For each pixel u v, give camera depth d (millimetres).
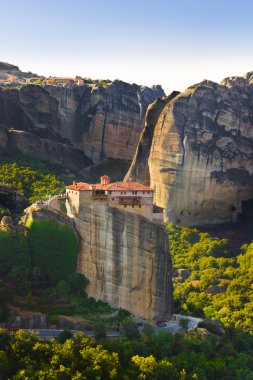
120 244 107438
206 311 131500
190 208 176875
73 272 108375
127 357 89562
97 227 108625
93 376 82125
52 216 109625
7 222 111000
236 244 172625
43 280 105438
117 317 102500
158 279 106375
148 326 100812
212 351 103125
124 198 109562
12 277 101875
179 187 175375
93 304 105375
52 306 100375
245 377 98625
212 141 178125
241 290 141125
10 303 96438
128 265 107000
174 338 100438
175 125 177250
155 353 94375
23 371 78375
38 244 108250
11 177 172000
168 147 176875
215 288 144250
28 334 86438
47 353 83562
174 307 128375
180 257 162250
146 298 106250
